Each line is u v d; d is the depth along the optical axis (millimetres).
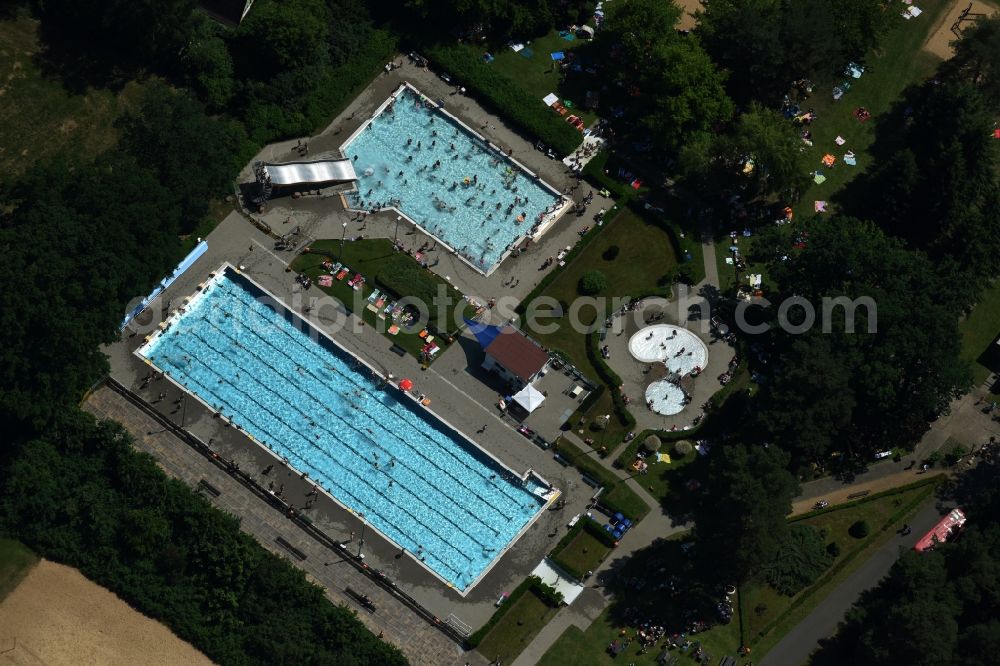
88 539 180625
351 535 185500
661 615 181750
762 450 178125
